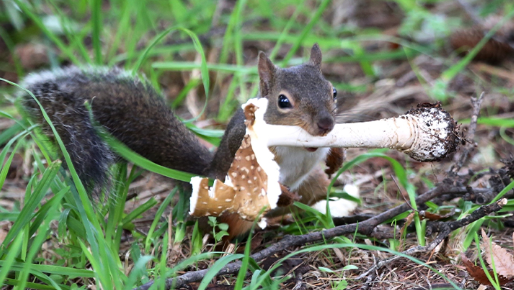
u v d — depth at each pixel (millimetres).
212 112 15570
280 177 10422
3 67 16703
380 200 11711
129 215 9953
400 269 8766
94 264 7379
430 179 12156
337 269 8977
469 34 16906
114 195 9547
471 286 8117
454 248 8984
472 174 10773
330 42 16422
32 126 9250
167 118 11102
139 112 10859
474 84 15797
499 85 15617
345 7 19906
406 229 9602
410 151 8859
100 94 10625
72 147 9414
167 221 9961
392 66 17297
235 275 8727
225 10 19484
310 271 8922
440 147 8742
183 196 10523
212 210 8445
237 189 8406
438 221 9602
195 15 17375
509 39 16969
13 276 8500
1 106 14719
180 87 16609
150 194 12164
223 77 16578
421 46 17688
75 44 13969
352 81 16578
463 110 14625
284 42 18188
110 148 9523
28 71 16562
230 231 9844
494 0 18906
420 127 8750
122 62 16453
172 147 11047
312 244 9570
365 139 8750
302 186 11000
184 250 9953
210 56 16750
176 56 17234
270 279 7836
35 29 17484
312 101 9586
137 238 9930
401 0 18406
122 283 7711
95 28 13148
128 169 12875
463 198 9812
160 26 18281
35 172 9617
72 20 18125
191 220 10258
